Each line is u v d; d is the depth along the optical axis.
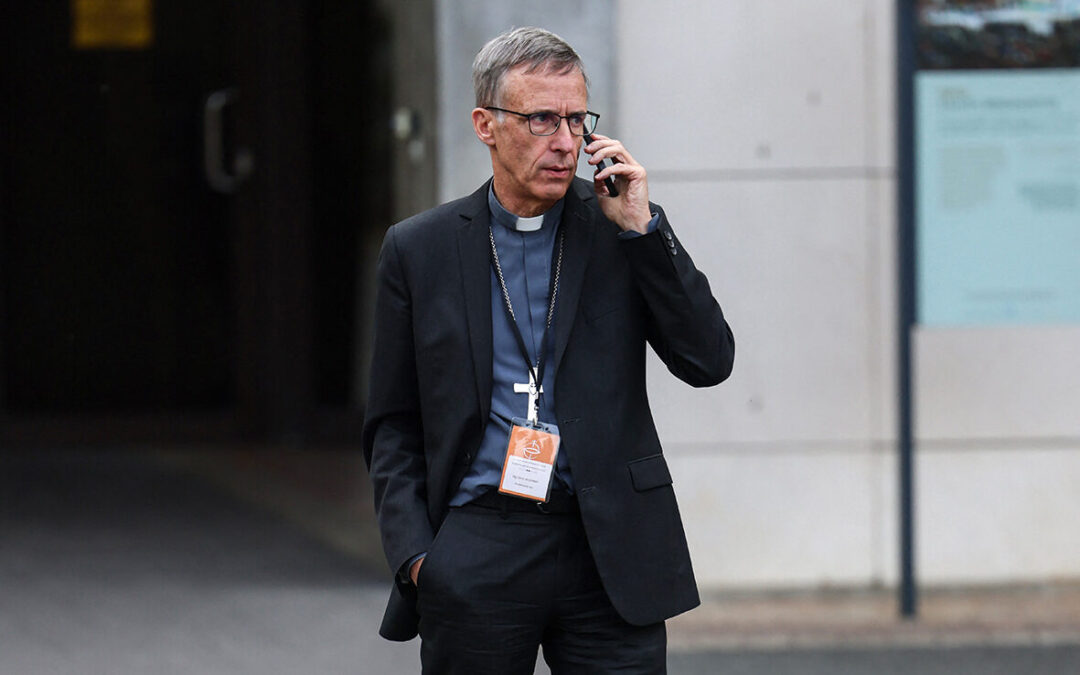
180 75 32.72
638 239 11.83
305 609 23.11
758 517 23.67
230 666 20.59
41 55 32.53
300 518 28.22
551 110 11.73
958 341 23.66
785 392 23.52
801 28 23.03
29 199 32.78
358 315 32.81
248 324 33.19
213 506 29.03
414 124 25.62
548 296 12.29
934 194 23.50
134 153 32.84
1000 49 23.33
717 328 12.10
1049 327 23.67
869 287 23.42
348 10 32.19
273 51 32.44
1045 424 23.80
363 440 13.00
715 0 22.94
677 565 12.34
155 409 33.44
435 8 22.92
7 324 32.94
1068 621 22.66
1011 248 23.56
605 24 22.70
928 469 23.80
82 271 33.03
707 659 21.23
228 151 32.78
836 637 22.05
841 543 23.77
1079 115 23.41
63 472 31.47
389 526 12.48
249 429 33.41
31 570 24.98
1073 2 23.27
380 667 20.61
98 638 21.70
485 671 12.16
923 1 23.27
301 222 32.84
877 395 23.61
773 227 23.27
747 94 23.06
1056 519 23.92
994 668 20.86
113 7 32.53
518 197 12.23
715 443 23.58
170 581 24.48
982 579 23.97
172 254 33.06
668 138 23.03
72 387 33.22
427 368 12.30
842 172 23.23
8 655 20.95
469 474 12.25
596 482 12.01
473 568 12.09
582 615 12.31
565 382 12.08
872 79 23.17
